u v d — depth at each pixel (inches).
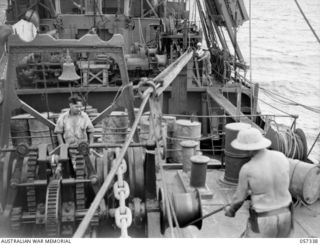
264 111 1003.3
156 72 523.5
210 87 520.4
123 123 354.3
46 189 188.7
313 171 268.5
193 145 316.8
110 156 209.5
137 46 560.7
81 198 190.9
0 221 182.7
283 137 306.5
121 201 165.0
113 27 557.0
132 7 611.2
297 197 274.8
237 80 586.6
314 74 1595.7
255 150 173.6
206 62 545.6
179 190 281.6
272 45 2349.9
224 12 580.1
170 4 631.2
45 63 483.8
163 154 331.6
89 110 379.6
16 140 370.6
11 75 234.4
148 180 199.8
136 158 207.5
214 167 348.2
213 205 276.8
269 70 1683.1
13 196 188.5
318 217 268.7
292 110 1035.3
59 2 560.1
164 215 192.4
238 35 2751.0
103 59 504.7
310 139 789.9
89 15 550.3
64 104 493.0
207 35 669.3
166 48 539.5
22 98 485.1
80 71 491.8
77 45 234.2
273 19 3526.1
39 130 368.8
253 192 173.6
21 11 585.3
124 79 241.9
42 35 231.0
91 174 195.5
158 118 196.1
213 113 504.4
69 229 187.6
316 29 2992.1
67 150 194.1
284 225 172.6
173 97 480.7
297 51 2138.3
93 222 188.5
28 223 187.5
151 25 587.5
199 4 645.3
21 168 192.5
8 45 230.4
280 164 173.8
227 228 250.5
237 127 301.0
